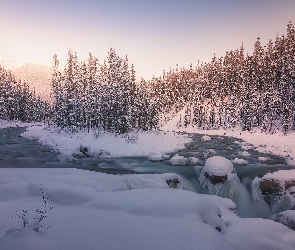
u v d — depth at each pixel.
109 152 23.36
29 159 18.80
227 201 8.59
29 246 3.40
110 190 7.89
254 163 19.83
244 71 65.75
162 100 77.56
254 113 50.38
